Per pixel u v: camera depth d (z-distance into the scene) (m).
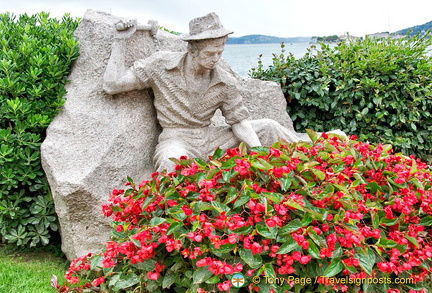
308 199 2.19
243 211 2.07
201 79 3.19
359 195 2.27
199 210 2.01
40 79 3.24
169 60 3.10
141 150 3.31
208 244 2.04
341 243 1.98
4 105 3.04
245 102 4.13
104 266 2.11
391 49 4.73
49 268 3.09
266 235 1.91
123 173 3.13
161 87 3.15
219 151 2.46
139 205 2.25
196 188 2.26
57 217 3.26
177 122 3.25
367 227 2.04
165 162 2.94
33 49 3.36
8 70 3.12
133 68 3.13
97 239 3.00
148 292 2.19
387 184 2.47
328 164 2.48
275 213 2.04
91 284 2.34
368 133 4.71
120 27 3.04
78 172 2.91
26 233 3.18
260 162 2.10
